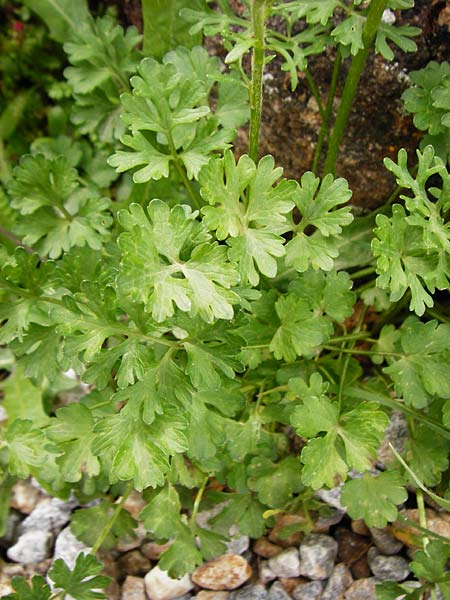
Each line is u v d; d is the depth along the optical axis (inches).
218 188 10.1
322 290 11.8
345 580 12.4
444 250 10.7
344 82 12.9
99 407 12.0
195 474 12.4
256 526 12.1
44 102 17.3
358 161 13.4
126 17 16.2
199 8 13.5
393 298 10.6
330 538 12.7
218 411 12.0
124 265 9.2
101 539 11.7
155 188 14.1
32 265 11.5
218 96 13.3
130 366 10.0
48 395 14.2
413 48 11.6
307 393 11.1
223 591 12.5
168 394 10.2
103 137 14.5
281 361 12.5
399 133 13.1
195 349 10.2
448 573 10.7
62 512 13.2
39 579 10.5
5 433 11.4
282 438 12.6
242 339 10.2
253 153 11.6
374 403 10.9
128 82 14.3
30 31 17.0
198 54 12.5
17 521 13.3
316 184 11.0
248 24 11.9
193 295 9.5
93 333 10.1
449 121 11.2
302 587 12.4
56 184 13.0
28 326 11.7
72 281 11.8
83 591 10.8
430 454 12.0
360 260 13.4
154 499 11.7
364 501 11.1
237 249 10.1
